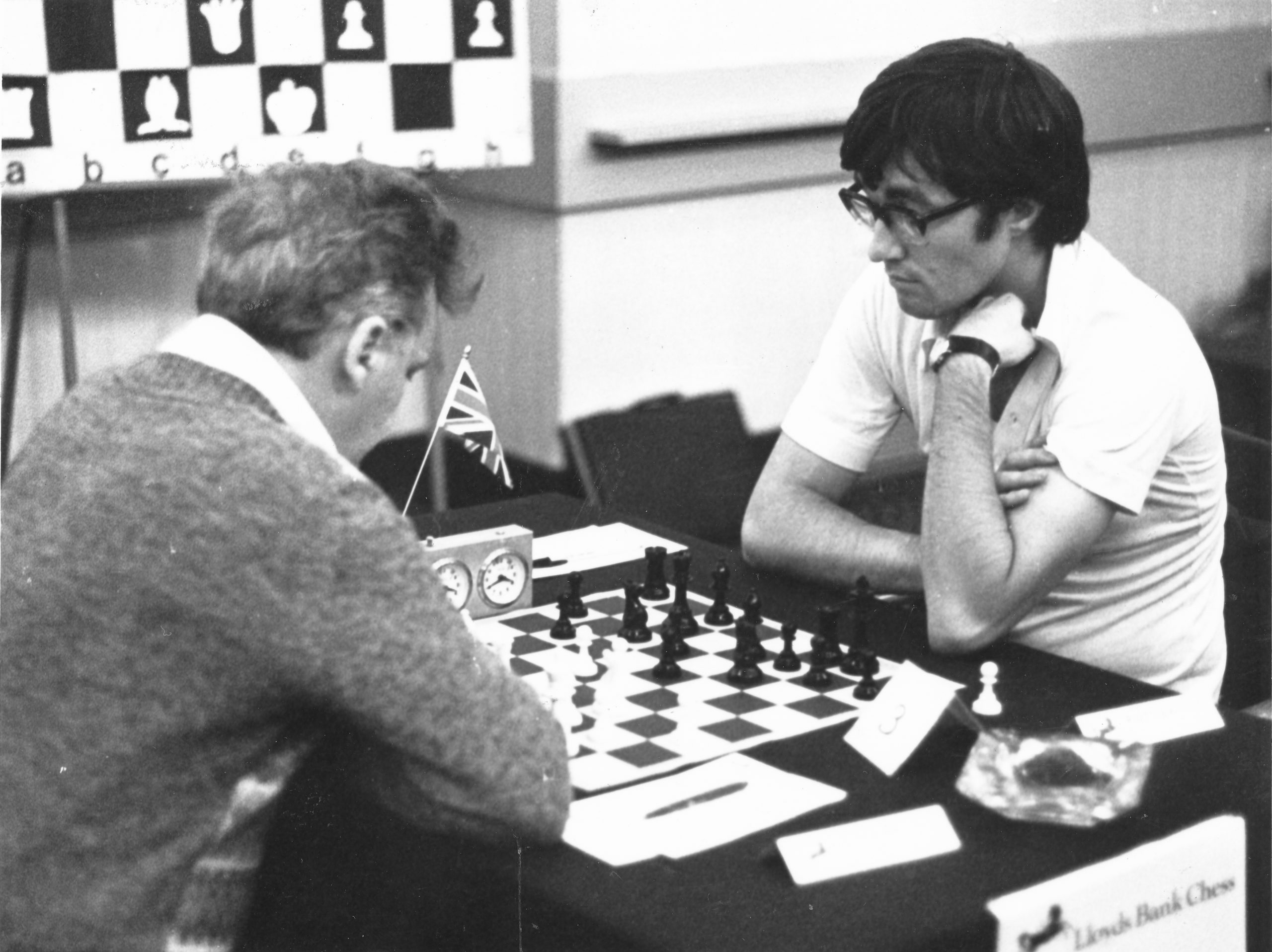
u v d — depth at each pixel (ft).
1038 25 10.74
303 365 4.17
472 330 10.38
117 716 3.84
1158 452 5.58
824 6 10.32
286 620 3.80
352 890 4.35
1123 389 5.55
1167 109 11.31
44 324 8.68
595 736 4.75
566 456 10.10
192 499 3.82
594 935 3.77
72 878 3.86
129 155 7.76
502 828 4.00
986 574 5.41
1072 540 5.50
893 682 4.77
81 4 7.49
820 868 3.93
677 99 10.03
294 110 8.05
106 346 8.77
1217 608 6.21
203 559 3.80
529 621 5.85
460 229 4.43
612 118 9.86
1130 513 5.55
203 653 3.83
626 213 10.11
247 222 4.11
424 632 3.92
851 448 6.48
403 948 4.29
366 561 3.86
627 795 4.37
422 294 4.29
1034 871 3.99
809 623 5.87
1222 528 6.19
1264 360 11.32
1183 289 11.70
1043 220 5.58
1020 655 5.55
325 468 3.92
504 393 10.50
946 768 4.55
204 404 3.99
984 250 5.49
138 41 7.66
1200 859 4.15
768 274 10.89
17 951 3.88
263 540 3.80
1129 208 11.36
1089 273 5.76
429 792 3.97
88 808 3.85
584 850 4.07
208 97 7.86
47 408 8.82
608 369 10.41
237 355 4.09
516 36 8.57
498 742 3.97
